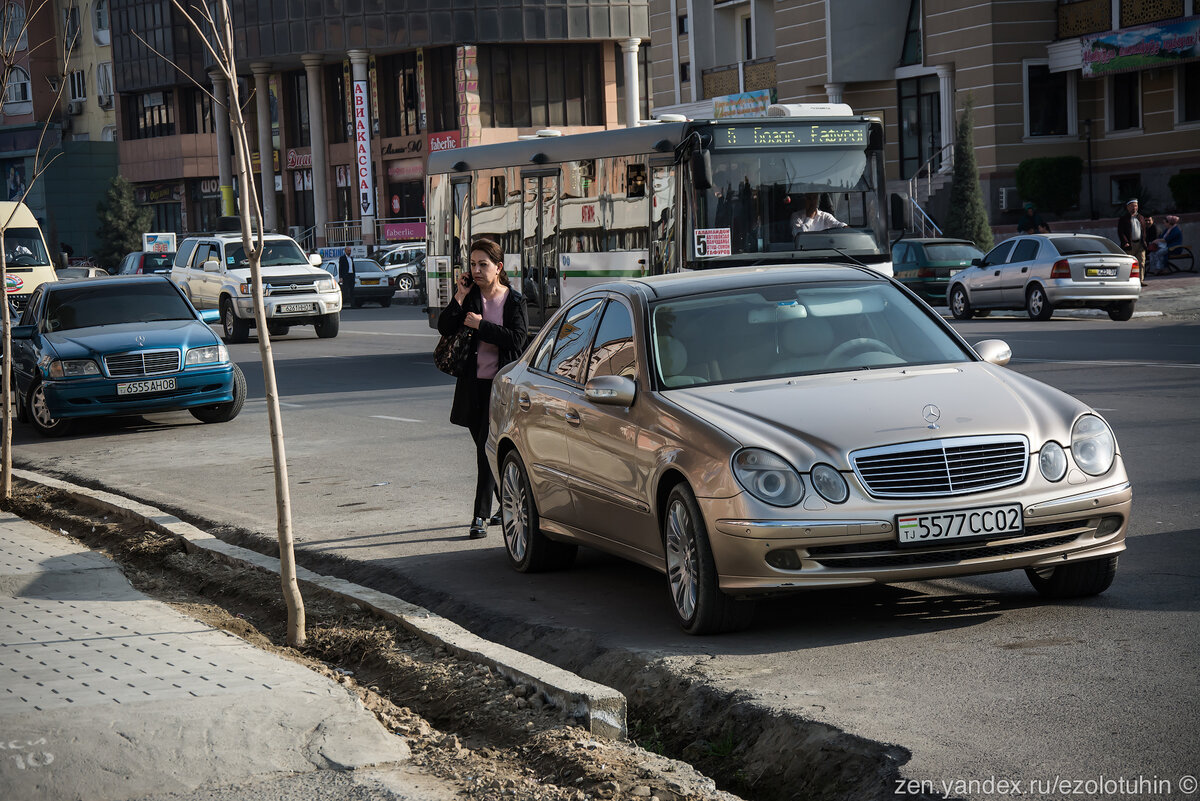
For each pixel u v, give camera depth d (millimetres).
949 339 7738
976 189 38000
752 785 5238
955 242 32406
